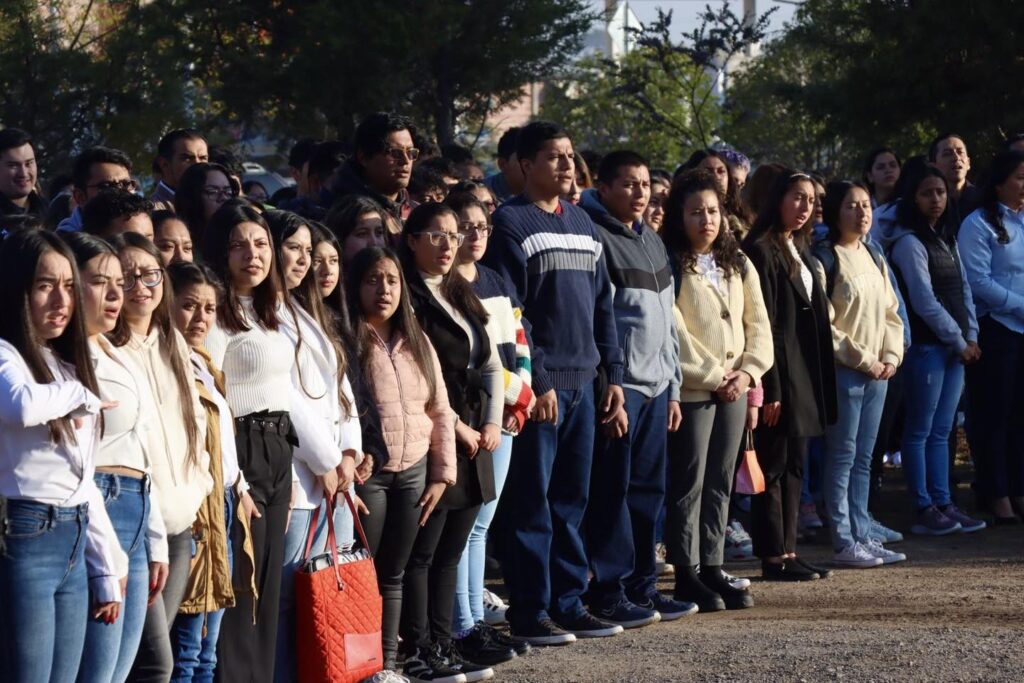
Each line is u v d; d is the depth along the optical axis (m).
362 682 5.99
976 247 10.34
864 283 9.16
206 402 5.20
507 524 7.10
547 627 7.03
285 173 25.50
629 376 7.44
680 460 7.83
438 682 6.32
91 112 19.91
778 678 6.10
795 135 30.95
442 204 6.62
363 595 5.84
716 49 24.44
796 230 8.84
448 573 6.56
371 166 7.64
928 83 19.47
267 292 5.62
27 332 4.45
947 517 10.18
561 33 22.45
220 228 5.57
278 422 5.57
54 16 20.30
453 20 21.41
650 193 8.20
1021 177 10.28
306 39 21.31
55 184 10.66
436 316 6.57
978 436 10.48
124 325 4.92
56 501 4.43
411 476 6.22
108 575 4.57
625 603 7.43
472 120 23.95
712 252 8.00
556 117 34.22
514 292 6.99
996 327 10.27
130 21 21.73
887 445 11.08
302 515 5.78
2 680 4.43
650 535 7.64
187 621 5.21
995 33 18.70
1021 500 10.44
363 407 6.00
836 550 9.15
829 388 8.62
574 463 7.19
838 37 20.86
